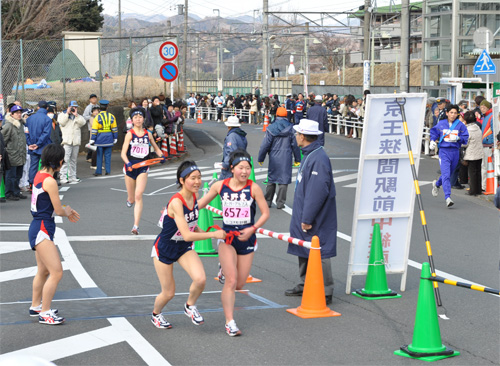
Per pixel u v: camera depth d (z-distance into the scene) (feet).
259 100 147.23
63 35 120.26
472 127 51.24
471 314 24.41
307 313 23.98
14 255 33.65
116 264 31.96
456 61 98.84
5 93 88.84
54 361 19.22
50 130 55.21
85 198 51.78
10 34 122.42
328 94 125.18
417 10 262.47
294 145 46.68
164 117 77.87
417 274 30.48
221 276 28.78
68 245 35.76
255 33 159.84
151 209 46.91
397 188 26.89
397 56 258.37
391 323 23.27
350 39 353.92
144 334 21.79
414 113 26.55
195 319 22.39
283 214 45.09
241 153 22.06
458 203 49.16
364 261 27.12
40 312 22.88
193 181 20.76
